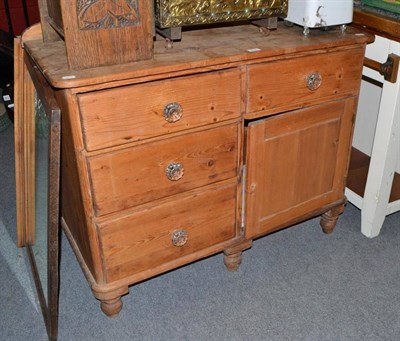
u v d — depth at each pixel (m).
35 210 1.57
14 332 1.42
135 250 1.36
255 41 1.36
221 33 1.43
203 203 1.41
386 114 1.56
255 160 1.43
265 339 1.39
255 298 1.53
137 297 1.54
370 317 1.46
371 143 2.13
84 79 1.08
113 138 1.18
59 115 1.09
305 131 1.49
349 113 1.56
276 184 1.53
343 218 1.91
